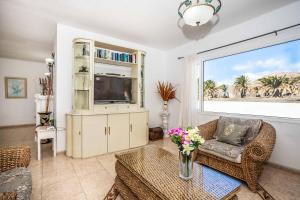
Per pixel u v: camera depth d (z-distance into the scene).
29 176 1.33
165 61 4.70
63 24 3.06
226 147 2.18
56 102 3.05
